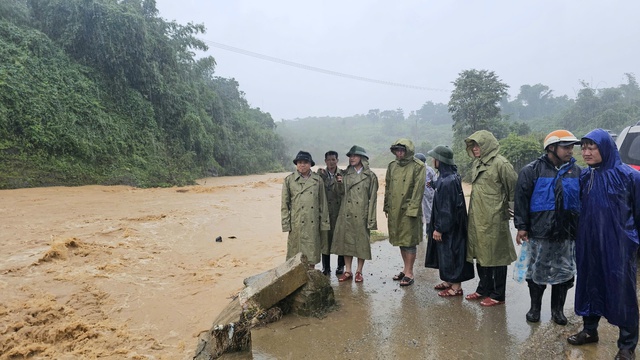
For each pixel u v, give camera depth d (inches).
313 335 149.8
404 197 200.8
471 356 132.9
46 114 631.2
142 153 801.6
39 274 234.1
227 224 407.8
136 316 186.9
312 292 168.4
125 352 154.3
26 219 374.0
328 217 210.1
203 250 306.2
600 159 127.0
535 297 156.5
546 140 150.6
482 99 1277.1
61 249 271.9
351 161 212.1
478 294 183.5
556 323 154.8
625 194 122.4
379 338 146.5
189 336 168.1
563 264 147.3
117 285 224.1
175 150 928.9
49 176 598.5
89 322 178.5
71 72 730.2
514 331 149.9
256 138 1583.4
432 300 183.9
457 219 181.3
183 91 1004.6
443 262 184.5
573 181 145.2
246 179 1061.1
